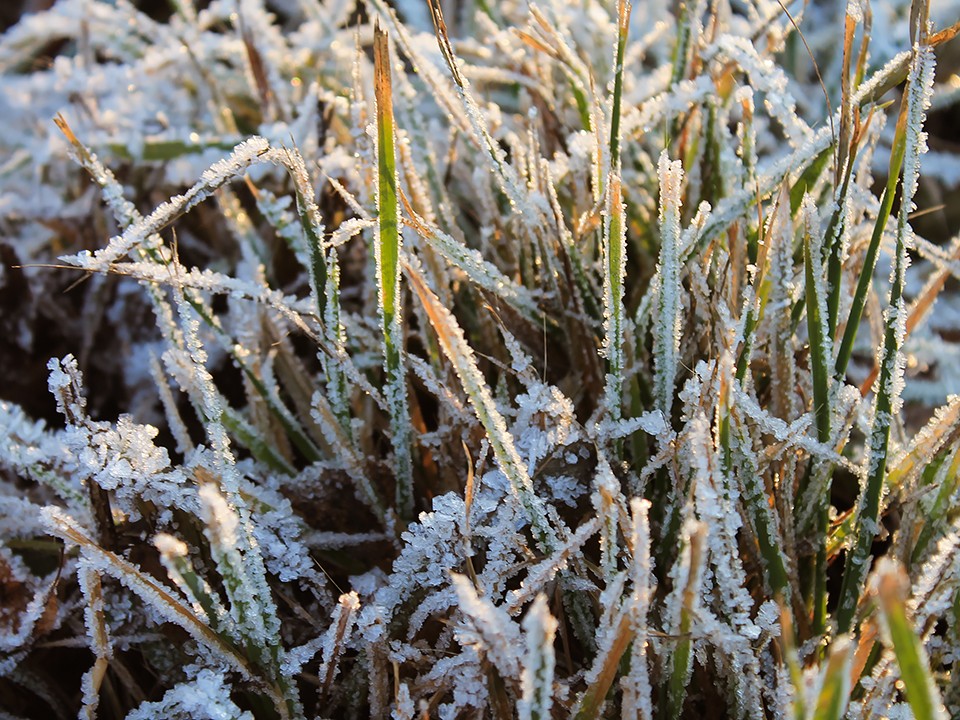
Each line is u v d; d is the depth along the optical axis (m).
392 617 0.23
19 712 0.24
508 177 0.25
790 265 0.23
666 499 0.23
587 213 0.26
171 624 0.22
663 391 0.23
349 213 0.31
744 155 0.26
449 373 0.25
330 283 0.24
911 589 0.22
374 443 0.27
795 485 0.23
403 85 0.29
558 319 0.26
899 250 0.22
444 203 0.28
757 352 0.24
